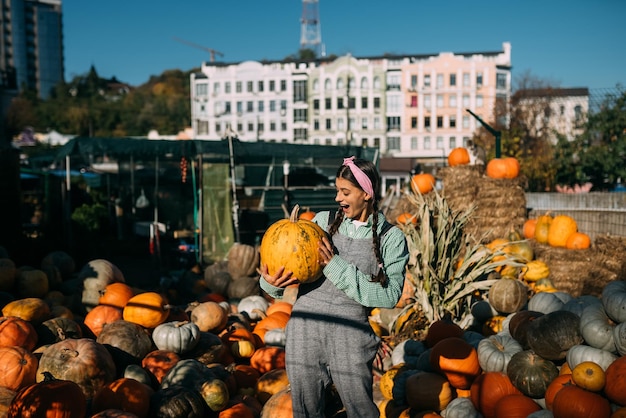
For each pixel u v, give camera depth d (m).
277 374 5.08
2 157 11.44
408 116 76.12
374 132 76.44
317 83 78.31
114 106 99.38
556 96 38.75
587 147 21.86
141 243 15.37
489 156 26.50
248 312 7.45
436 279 6.02
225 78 81.50
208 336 5.50
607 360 4.00
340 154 15.57
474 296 6.68
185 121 96.31
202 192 12.25
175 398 4.21
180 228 18.88
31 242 10.86
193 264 13.34
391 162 52.19
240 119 81.25
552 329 4.32
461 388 4.70
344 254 3.01
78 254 11.81
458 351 4.68
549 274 8.41
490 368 4.61
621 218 9.02
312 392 2.99
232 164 12.67
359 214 3.05
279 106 80.12
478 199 10.10
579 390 3.78
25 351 4.50
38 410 3.73
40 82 143.25
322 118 78.31
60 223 16.39
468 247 6.35
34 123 90.81
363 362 2.95
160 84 109.94
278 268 2.88
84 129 93.50
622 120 20.22
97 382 4.38
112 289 5.90
